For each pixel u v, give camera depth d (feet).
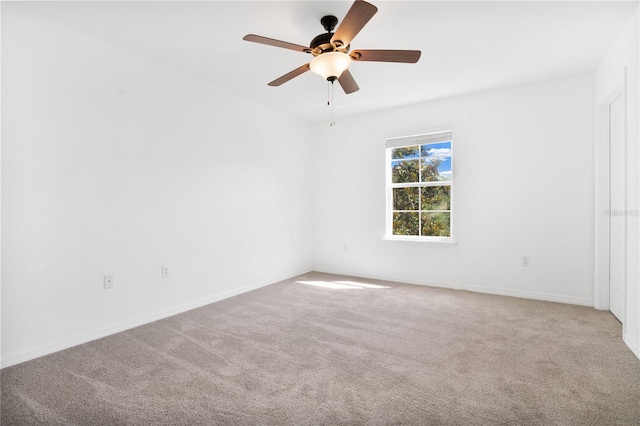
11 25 7.30
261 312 10.77
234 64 10.37
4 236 7.22
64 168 8.16
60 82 8.08
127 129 9.48
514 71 10.97
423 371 6.86
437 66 10.52
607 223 10.63
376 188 15.44
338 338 8.63
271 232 14.75
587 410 5.47
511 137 12.41
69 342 8.23
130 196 9.56
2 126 7.18
